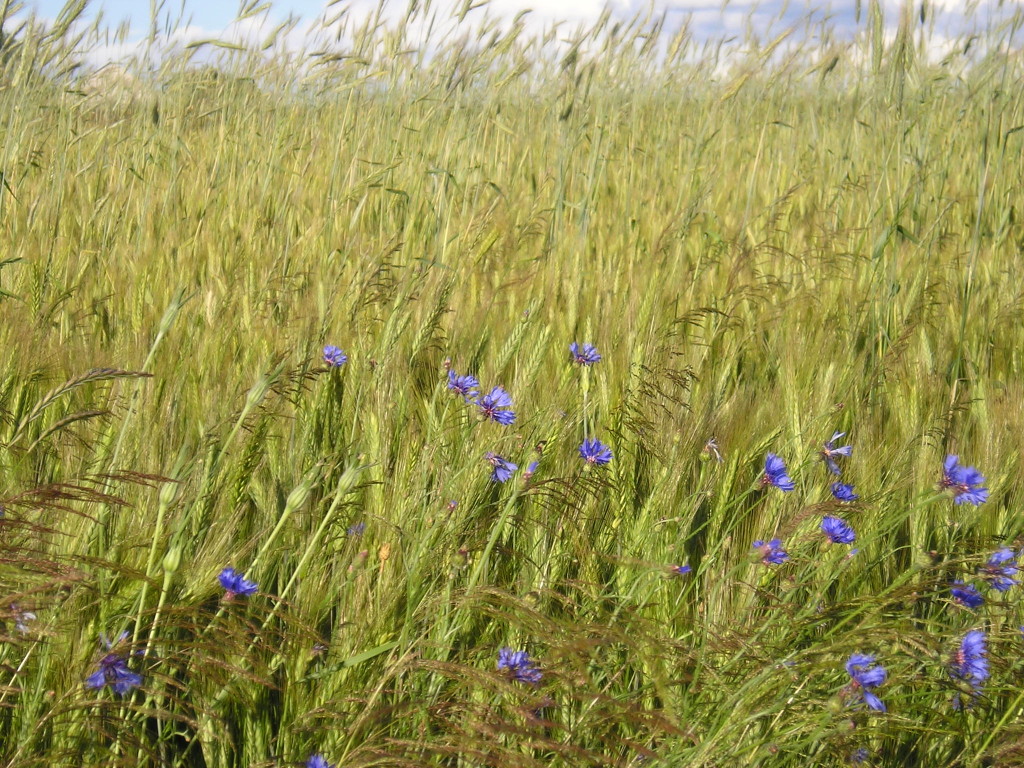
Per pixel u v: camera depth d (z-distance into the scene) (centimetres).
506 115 413
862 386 175
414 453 131
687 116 436
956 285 241
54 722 102
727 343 196
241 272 206
